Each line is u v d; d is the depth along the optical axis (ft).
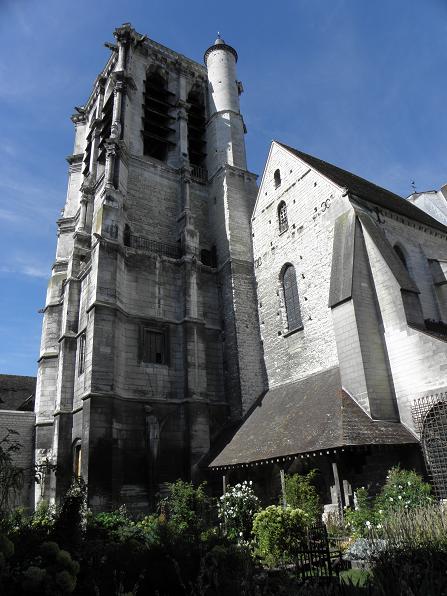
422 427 61.11
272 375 93.81
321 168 99.96
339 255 76.43
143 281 96.48
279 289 96.94
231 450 79.66
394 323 68.33
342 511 55.36
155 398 88.07
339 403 65.16
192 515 64.75
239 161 124.06
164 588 32.30
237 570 32.94
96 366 80.79
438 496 57.41
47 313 116.57
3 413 103.91
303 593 27.14
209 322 102.78
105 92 138.31
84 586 30.66
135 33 134.82
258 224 108.68
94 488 73.05
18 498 91.97
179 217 113.39
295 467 69.15
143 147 123.65
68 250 127.65
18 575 27.94
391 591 25.39
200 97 143.95
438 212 125.90
